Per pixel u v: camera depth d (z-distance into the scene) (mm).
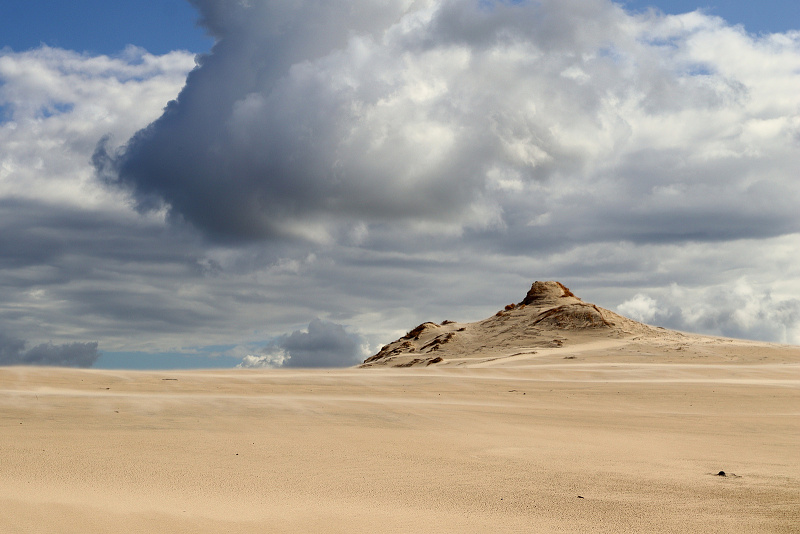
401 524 14039
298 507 15328
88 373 57219
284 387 53906
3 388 45781
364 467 20609
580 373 78875
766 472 20844
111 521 13547
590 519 14703
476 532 13531
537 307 182500
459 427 32156
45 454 21188
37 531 12609
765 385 60906
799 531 13906
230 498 16031
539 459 22875
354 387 55969
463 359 132125
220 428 29219
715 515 15180
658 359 111625
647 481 19109
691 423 36281
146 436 26141
